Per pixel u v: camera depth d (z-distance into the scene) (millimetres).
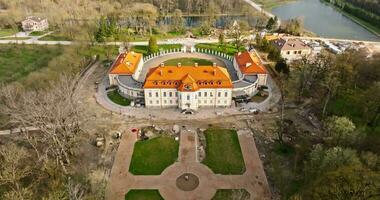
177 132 112312
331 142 89312
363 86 123312
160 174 94062
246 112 123812
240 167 96688
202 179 92312
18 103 111000
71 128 101938
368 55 155625
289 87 137500
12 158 86312
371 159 73875
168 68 126938
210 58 174500
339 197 62156
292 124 116812
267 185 90062
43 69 148750
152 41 176625
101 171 94688
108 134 111500
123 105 129125
